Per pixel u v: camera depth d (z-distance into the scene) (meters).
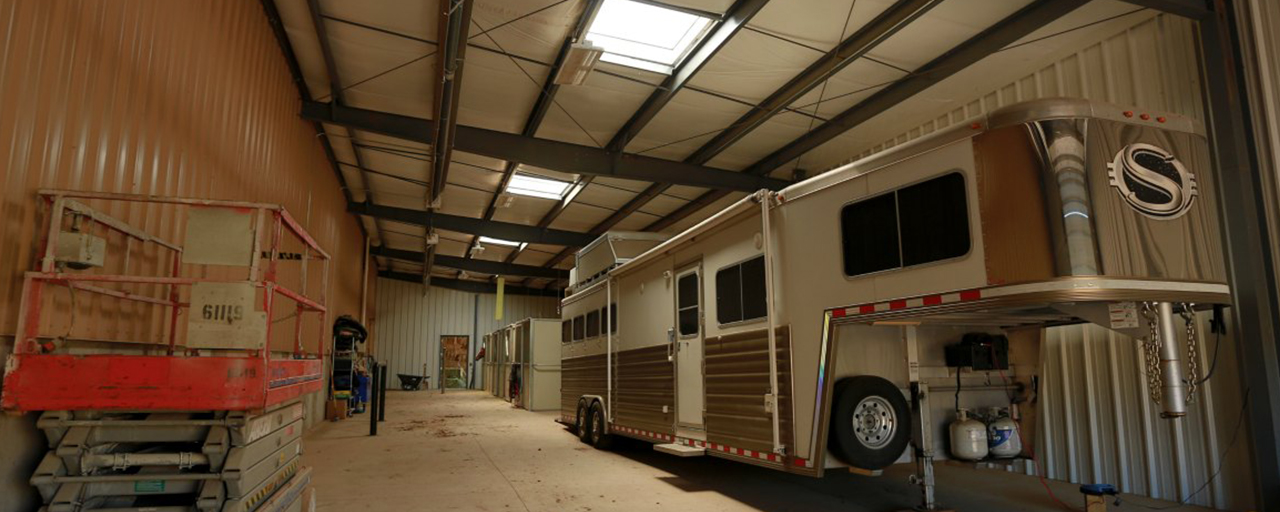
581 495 6.29
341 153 13.27
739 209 5.84
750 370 5.64
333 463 8.24
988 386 5.54
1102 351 6.58
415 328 29.69
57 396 3.39
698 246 6.71
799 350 5.08
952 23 7.19
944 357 5.41
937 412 5.32
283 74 9.16
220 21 6.51
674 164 11.89
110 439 3.57
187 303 5.38
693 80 8.87
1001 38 7.15
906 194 4.39
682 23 7.54
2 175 3.46
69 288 3.99
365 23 7.95
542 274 26.39
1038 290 3.66
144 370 3.47
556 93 9.40
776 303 5.36
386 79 9.44
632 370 8.27
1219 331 4.20
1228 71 5.57
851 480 7.00
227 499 3.50
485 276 30.02
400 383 29.00
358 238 19.64
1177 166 4.00
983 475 7.29
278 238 3.90
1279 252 5.23
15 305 3.59
